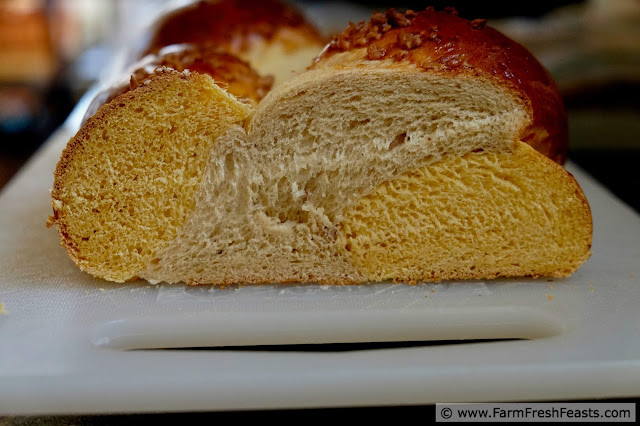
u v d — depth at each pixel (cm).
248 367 22
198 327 25
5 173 48
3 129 54
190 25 34
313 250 27
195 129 26
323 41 37
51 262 28
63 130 41
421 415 23
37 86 56
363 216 26
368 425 23
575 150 43
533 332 25
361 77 25
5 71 55
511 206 26
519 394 22
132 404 22
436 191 26
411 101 26
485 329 25
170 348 25
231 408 22
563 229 26
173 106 25
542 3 48
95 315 25
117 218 26
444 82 25
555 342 23
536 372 22
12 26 54
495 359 23
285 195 26
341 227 27
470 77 25
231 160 26
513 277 27
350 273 27
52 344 23
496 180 26
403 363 23
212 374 22
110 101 26
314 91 25
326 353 23
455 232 26
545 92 27
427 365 22
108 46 62
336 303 26
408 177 26
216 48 31
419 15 27
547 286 26
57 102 56
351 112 26
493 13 48
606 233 30
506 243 26
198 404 22
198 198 26
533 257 27
